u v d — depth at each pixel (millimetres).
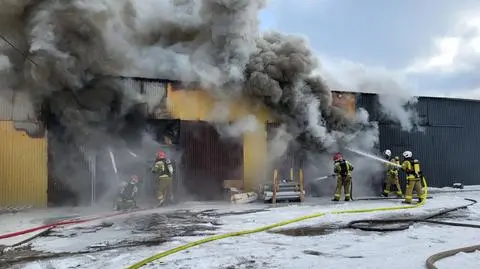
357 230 7805
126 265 5297
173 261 5473
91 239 7152
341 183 13336
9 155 12109
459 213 10047
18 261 5648
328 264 5234
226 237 7113
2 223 9047
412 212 10195
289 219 9117
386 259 5453
